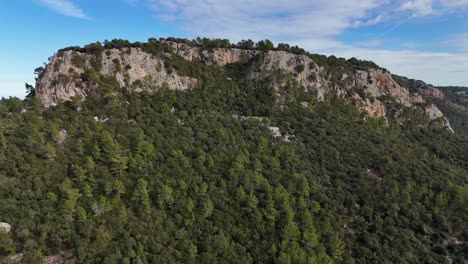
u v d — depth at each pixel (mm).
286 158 100250
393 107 155125
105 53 114625
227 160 91812
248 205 80875
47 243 63781
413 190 97062
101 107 103125
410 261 81000
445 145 143000
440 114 170375
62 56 106500
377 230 87562
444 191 97188
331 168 102688
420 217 91812
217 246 72375
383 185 97750
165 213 76188
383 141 123188
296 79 139750
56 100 101000
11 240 61969
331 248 78938
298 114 127000
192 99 122562
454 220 92062
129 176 80375
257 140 106188
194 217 76125
